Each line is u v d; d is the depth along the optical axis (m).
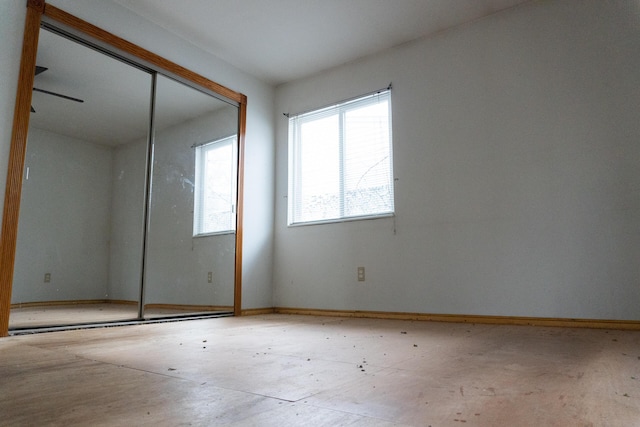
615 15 2.73
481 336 2.26
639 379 1.26
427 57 3.47
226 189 3.89
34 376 1.32
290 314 3.89
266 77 4.21
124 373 1.36
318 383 1.22
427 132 3.39
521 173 2.94
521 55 3.04
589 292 2.63
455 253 3.15
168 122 3.72
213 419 0.90
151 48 3.22
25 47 2.46
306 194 4.08
